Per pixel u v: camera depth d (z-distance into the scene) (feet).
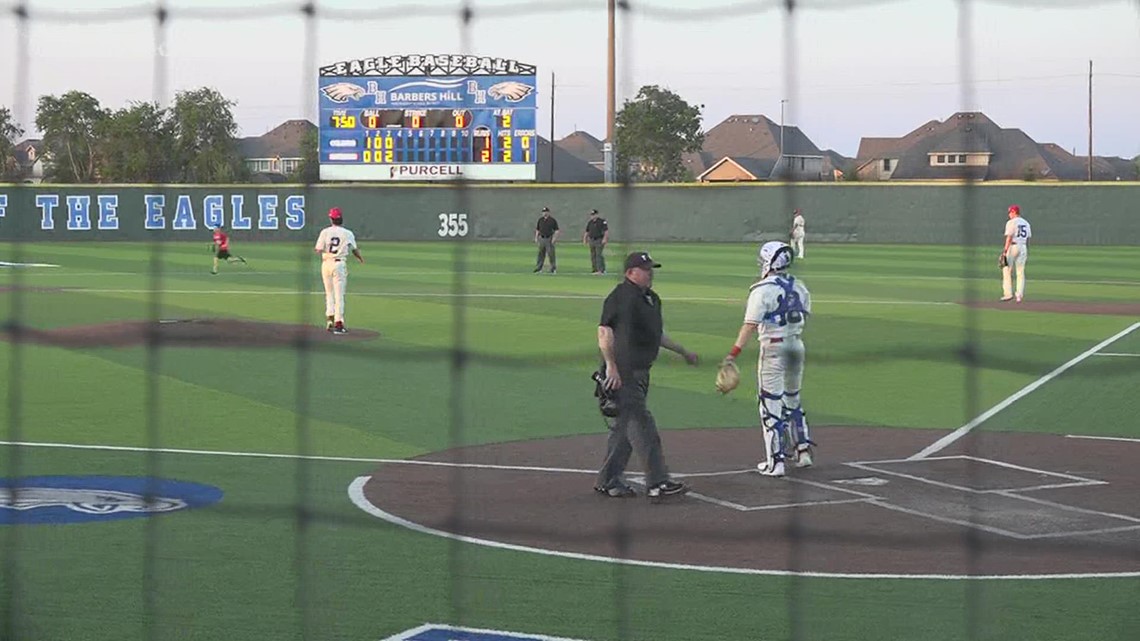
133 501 31.45
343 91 150.30
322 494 32.45
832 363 57.72
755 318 33.86
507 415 44.37
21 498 31.65
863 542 27.78
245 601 23.82
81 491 32.53
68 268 121.19
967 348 33.71
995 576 25.30
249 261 132.05
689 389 50.78
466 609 23.34
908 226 158.92
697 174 231.91
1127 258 141.28
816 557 26.68
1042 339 66.85
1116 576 25.32
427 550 27.25
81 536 28.22
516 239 162.09
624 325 31.14
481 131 148.25
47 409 44.70
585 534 28.50
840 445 39.11
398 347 62.54
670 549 27.27
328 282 68.03
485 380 52.39
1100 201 154.10
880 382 52.37
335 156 151.74
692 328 72.13
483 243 161.48
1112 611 23.15
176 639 21.79
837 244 162.09
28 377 52.24
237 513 30.27
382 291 95.45
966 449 38.34
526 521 29.66
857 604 23.63
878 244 161.99
